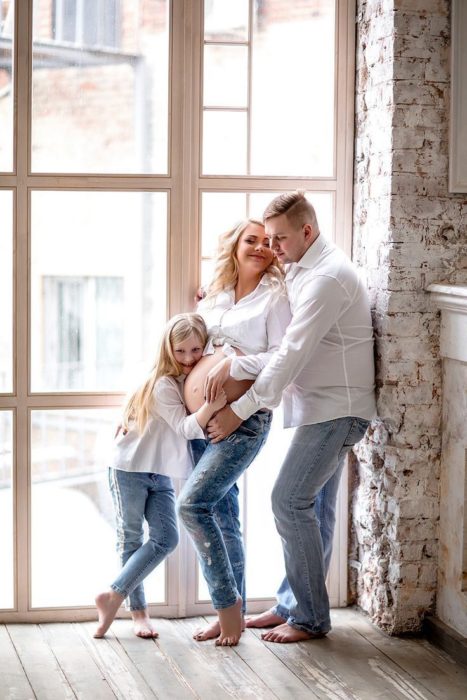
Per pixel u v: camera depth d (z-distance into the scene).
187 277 3.47
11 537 3.47
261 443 3.24
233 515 3.40
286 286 3.27
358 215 3.52
